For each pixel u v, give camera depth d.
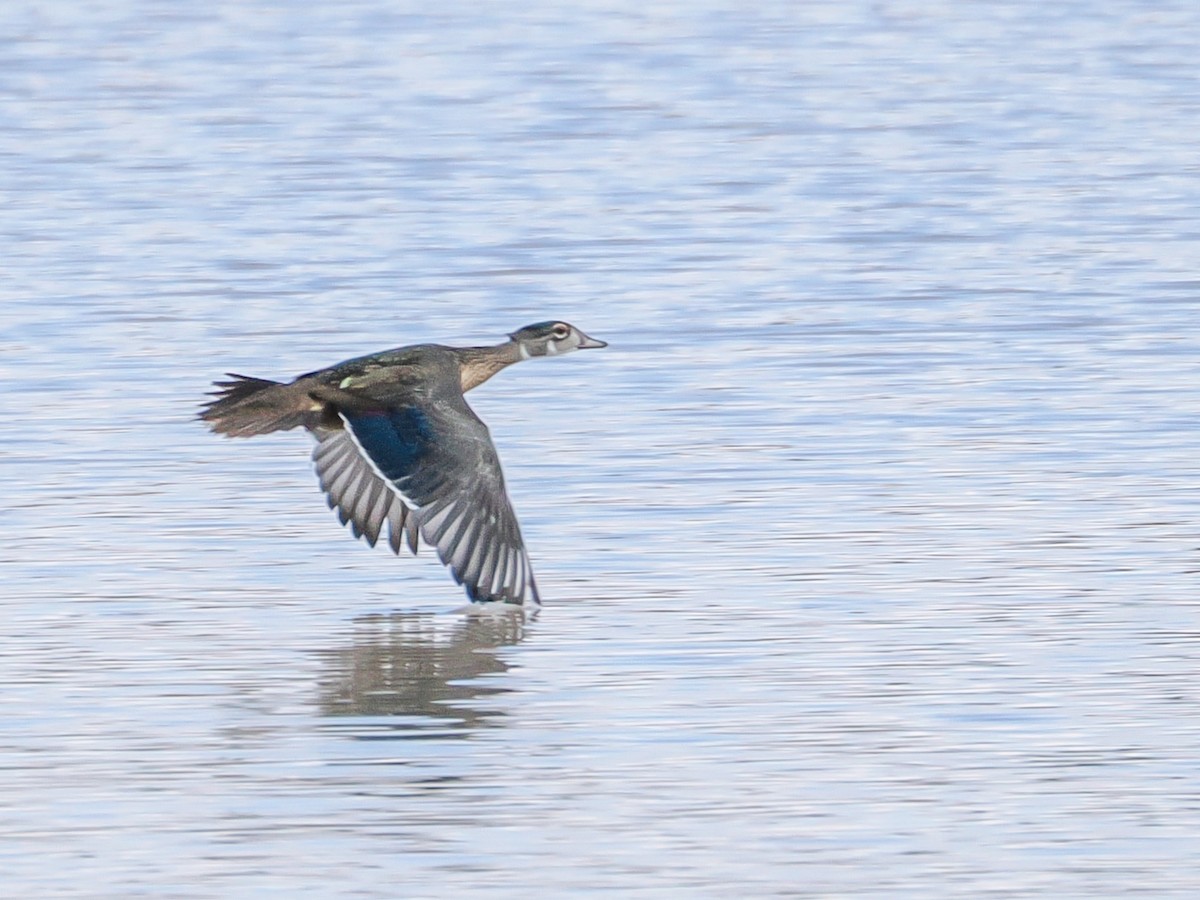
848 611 13.70
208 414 12.62
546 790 10.70
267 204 30.69
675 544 15.27
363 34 50.56
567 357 21.61
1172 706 11.87
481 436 12.18
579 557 15.02
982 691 12.14
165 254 27.08
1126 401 19.38
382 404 12.44
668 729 11.57
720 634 13.24
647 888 9.58
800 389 20.02
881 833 10.17
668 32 50.34
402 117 38.97
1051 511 16.02
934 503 16.27
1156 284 24.69
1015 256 26.53
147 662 12.82
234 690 12.29
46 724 11.73
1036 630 13.27
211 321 23.27
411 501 12.04
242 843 10.07
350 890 9.55
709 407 19.41
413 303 24.17
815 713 11.79
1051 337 22.06
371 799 10.62
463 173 33.28
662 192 31.55
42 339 22.39
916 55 46.66
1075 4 54.59
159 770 11.02
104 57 46.94
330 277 25.67
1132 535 15.40
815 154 34.81
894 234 28.17
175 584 14.48
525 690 12.25
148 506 16.44
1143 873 9.71
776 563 14.79
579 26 51.47
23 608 13.95
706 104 40.25
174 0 57.34
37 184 32.53
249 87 42.75
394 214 29.88
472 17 53.28
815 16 53.00
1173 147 34.97
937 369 20.73
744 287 24.92
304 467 17.56
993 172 32.94
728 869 9.77
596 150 35.41
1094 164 33.56
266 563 15.00
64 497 16.67
